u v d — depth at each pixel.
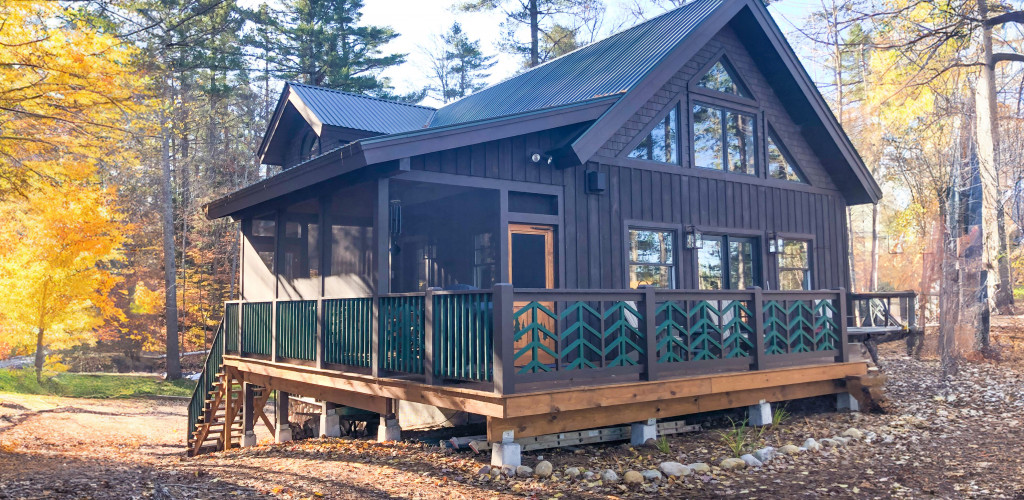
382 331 8.05
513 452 6.70
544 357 9.63
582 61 13.07
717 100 11.88
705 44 11.48
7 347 21.72
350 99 15.75
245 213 13.09
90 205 19.69
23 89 11.64
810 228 13.07
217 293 31.14
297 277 11.33
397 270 12.66
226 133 35.38
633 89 9.81
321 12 31.52
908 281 19.00
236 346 12.34
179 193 32.19
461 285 9.67
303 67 31.34
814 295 9.59
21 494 6.88
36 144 13.05
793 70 12.17
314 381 9.33
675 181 11.16
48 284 20.05
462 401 6.85
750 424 8.94
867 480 6.45
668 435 8.53
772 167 12.77
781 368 8.95
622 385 7.32
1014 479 6.29
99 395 22.27
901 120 17.53
